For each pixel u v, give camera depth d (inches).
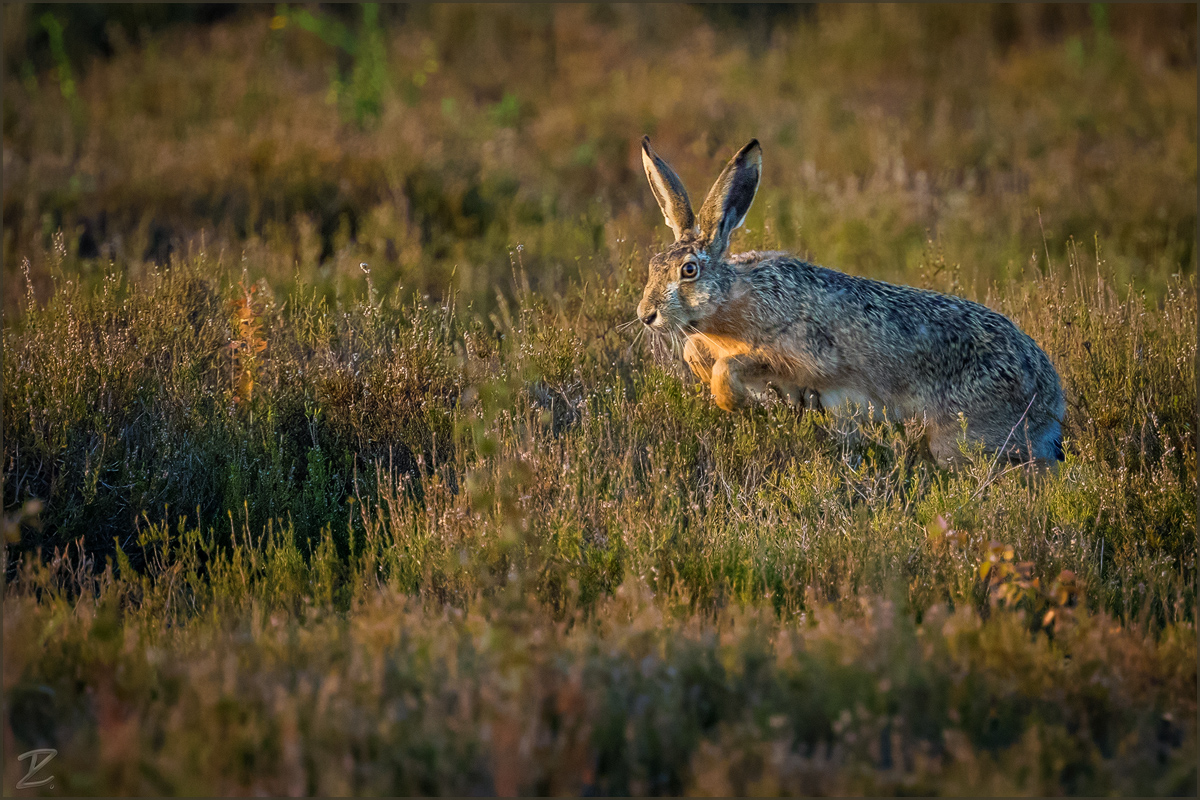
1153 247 1151.6
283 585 568.1
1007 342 749.9
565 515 611.2
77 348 726.5
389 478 660.1
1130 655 461.7
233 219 1167.6
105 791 358.0
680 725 402.9
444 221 1194.6
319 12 2062.0
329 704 405.4
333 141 1343.5
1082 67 1914.4
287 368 761.0
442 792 367.2
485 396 660.7
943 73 1951.3
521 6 2155.5
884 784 370.9
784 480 673.6
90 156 1317.7
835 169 1406.3
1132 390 754.2
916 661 437.4
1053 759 399.2
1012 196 1284.4
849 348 738.2
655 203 1267.2
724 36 2167.8
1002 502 636.7
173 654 465.1
